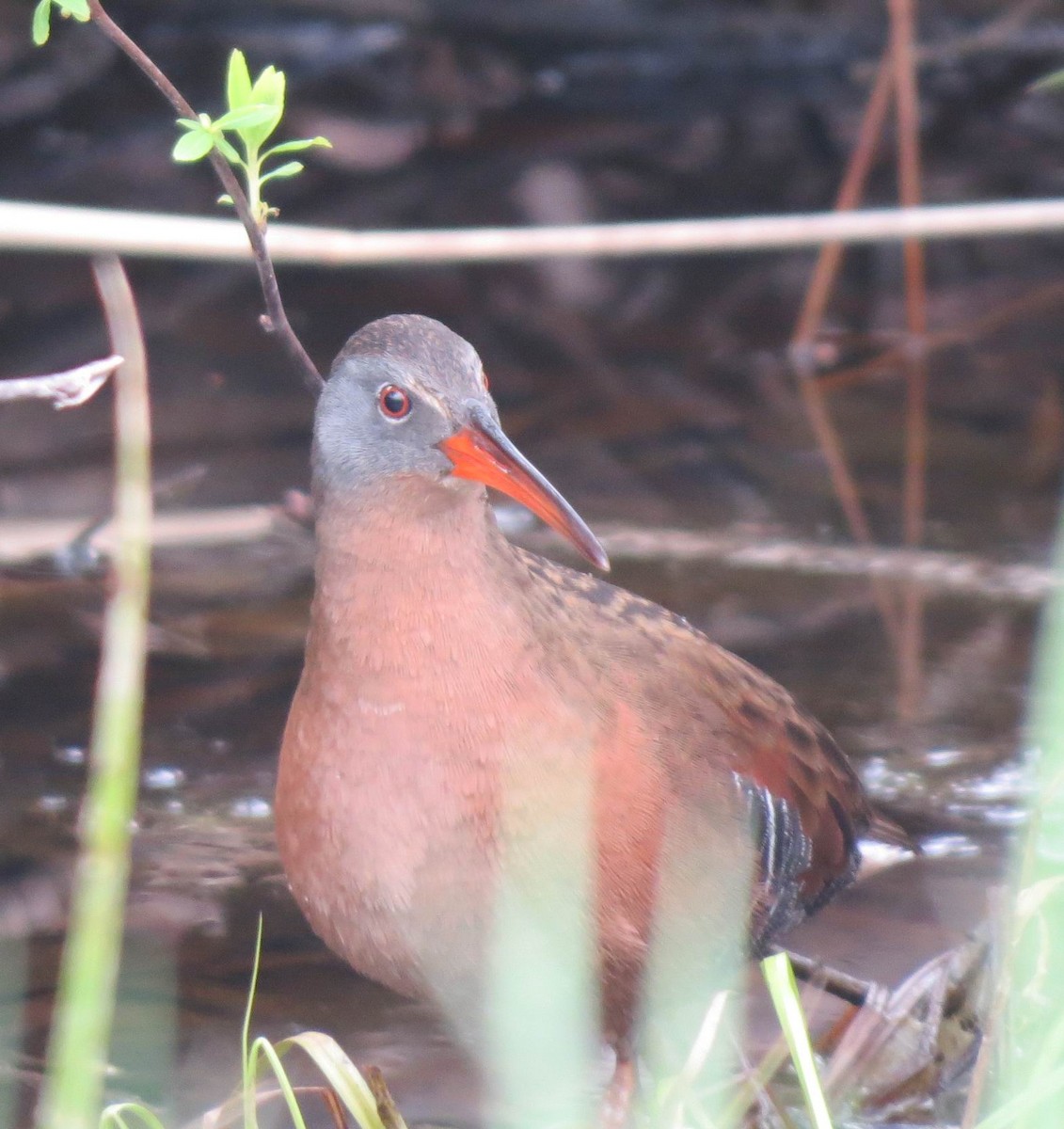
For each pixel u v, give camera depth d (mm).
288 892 8148
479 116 16922
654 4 16938
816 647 10336
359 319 15258
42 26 6355
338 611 6285
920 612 10781
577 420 13508
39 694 9695
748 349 15148
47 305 14742
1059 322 15625
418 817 6125
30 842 8320
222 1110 5867
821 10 17156
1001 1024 5961
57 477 12039
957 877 8320
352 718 6191
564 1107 6637
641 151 16984
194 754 9289
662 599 10812
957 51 16375
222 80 16188
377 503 6297
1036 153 17109
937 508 12055
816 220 10391
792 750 7312
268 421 13219
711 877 6648
